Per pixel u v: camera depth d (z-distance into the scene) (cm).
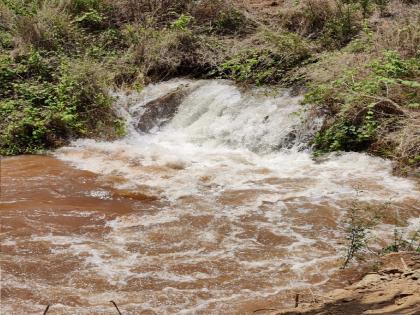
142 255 661
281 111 1065
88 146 1034
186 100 1169
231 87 1170
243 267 636
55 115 1052
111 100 1130
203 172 912
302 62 1165
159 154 995
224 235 710
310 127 1012
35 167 934
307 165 932
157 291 590
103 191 841
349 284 594
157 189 848
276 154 1000
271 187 848
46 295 580
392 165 900
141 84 1191
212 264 643
